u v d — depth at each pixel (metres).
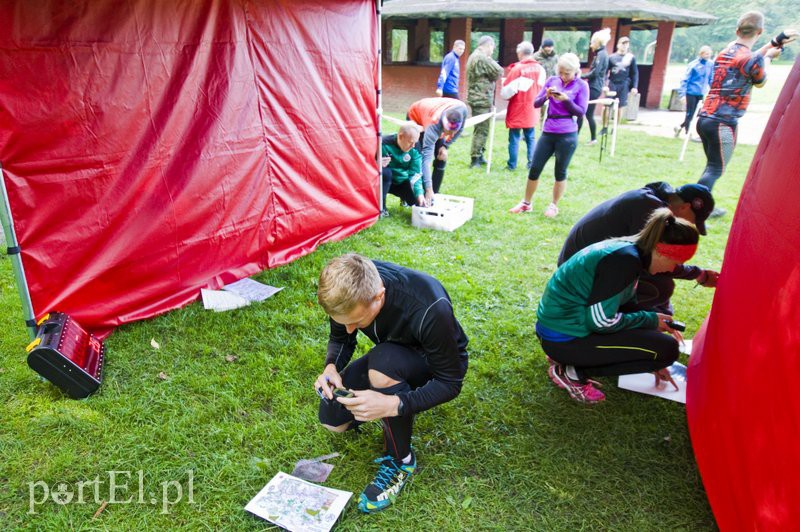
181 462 2.40
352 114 5.00
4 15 2.73
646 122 14.12
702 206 2.91
